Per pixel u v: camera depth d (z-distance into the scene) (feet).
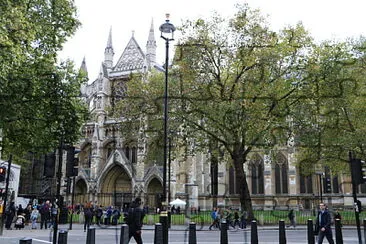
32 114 85.51
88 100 264.72
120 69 267.80
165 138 73.67
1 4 61.31
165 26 79.30
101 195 232.32
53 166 58.23
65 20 91.81
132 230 47.37
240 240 71.72
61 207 124.47
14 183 162.71
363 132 112.98
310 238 54.34
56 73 88.94
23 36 66.74
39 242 64.90
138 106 134.51
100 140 245.45
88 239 40.37
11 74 73.51
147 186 221.05
